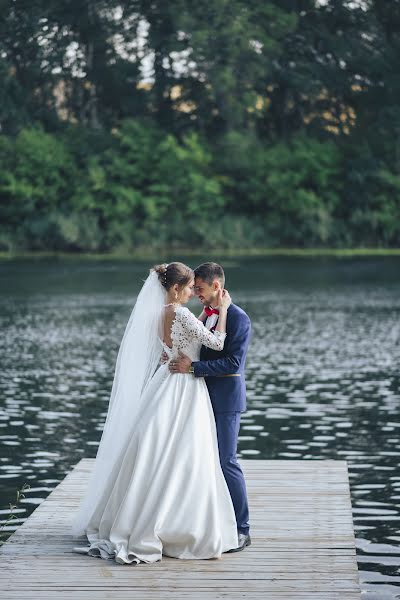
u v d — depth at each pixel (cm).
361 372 2002
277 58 7581
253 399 1712
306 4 7644
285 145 7575
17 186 6831
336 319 3045
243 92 7425
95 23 7419
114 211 6906
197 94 7519
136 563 703
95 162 7025
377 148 7575
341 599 634
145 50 7506
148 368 754
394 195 7319
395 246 7156
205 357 753
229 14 7331
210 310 754
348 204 7375
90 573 683
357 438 1410
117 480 732
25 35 7344
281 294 3953
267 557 716
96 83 7512
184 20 7294
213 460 728
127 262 5938
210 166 7331
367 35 7706
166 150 7062
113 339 2581
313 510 830
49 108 7494
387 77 7656
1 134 7338
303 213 7075
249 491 893
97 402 1691
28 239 6750
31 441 1394
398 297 3812
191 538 711
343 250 7006
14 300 3753
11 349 2386
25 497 1105
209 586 659
